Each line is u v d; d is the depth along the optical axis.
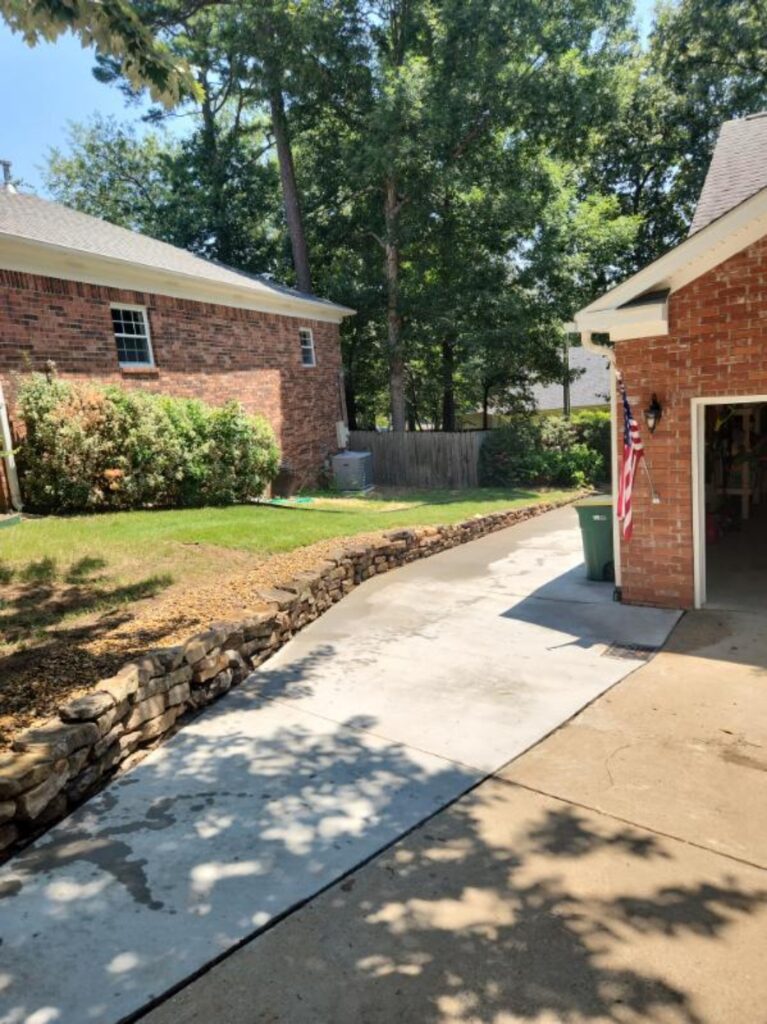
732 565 8.59
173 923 2.69
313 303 16.69
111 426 10.20
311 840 3.25
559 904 2.77
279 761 4.06
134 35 5.20
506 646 6.12
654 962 2.45
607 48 20.09
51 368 10.17
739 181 7.79
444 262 20.83
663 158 24.36
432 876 2.96
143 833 3.32
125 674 4.10
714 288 6.31
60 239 10.65
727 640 6.02
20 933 2.63
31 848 3.21
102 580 6.70
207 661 4.92
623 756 4.04
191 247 24.39
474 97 17.94
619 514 7.25
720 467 10.95
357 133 19.98
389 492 17.34
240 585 6.84
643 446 6.93
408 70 17.36
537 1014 2.23
